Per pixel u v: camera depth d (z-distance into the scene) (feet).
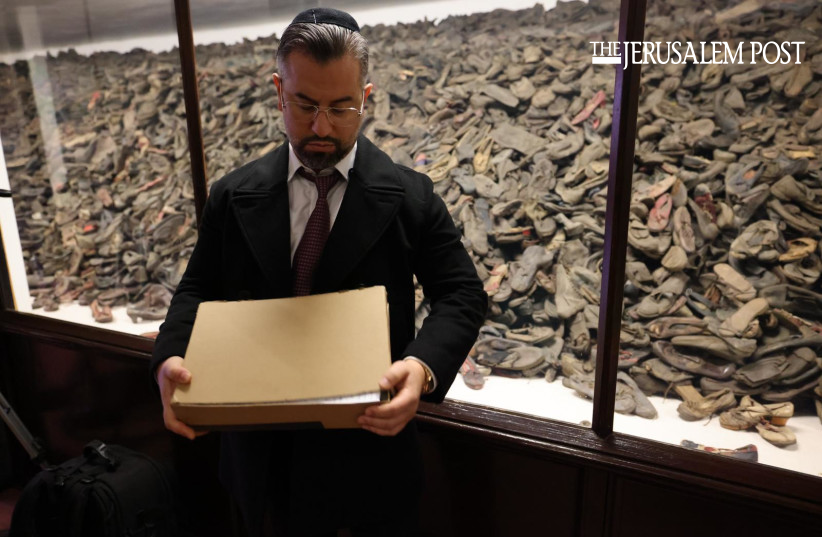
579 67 4.60
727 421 3.64
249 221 2.73
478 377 4.38
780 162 3.82
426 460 4.14
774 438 3.43
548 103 4.71
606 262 3.33
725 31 3.99
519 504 3.91
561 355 4.41
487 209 4.79
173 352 2.62
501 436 3.74
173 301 2.93
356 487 2.86
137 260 5.82
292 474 2.81
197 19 5.32
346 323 2.44
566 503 3.74
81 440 5.72
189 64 4.25
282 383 2.24
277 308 2.56
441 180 4.97
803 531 3.08
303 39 2.25
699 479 3.21
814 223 3.71
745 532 3.24
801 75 3.76
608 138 4.45
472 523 4.10
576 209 4.49
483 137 4.91
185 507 5.27
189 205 5.58
